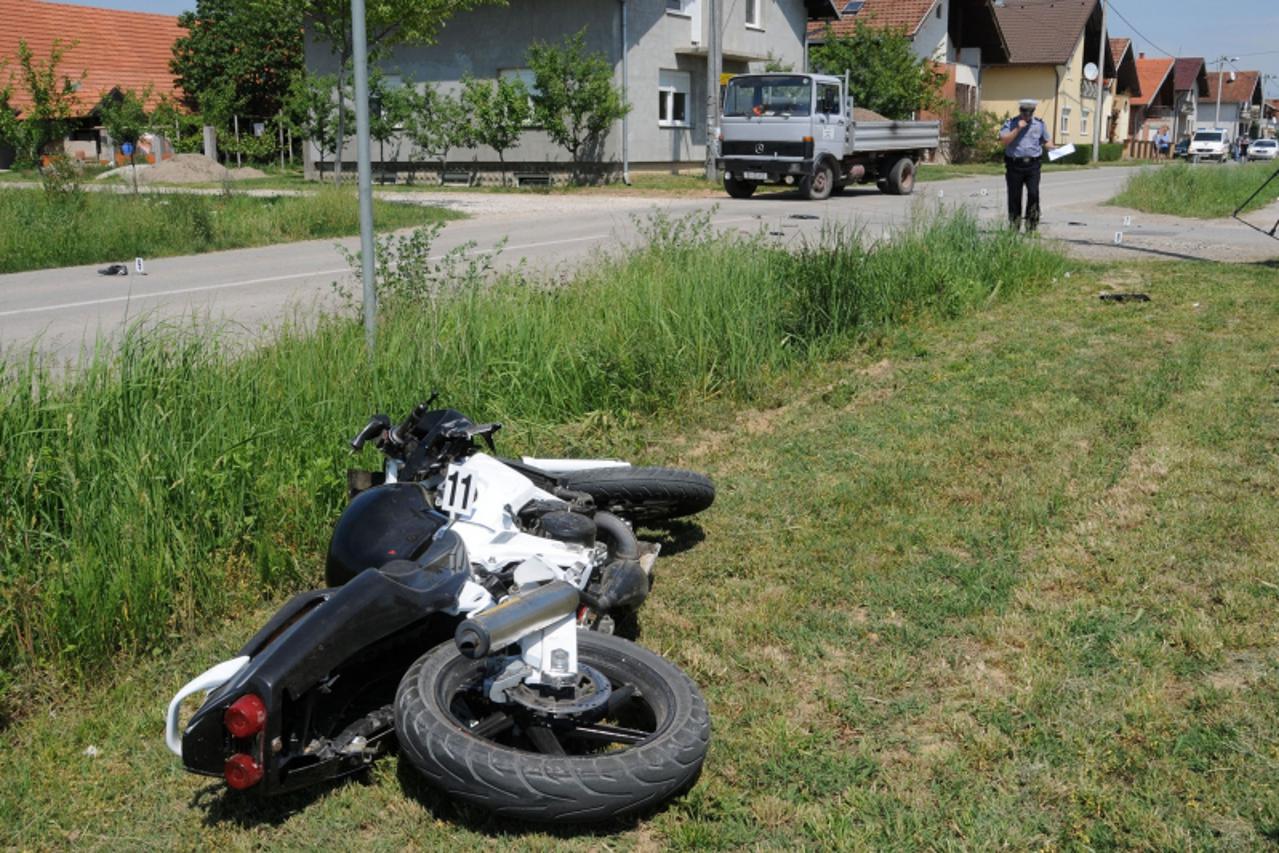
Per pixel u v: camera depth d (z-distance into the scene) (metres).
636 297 9.02
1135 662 4.39
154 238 17.45
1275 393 8.01
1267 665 4.35
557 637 3.65
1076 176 38.94
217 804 3.75
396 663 3.95
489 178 32.47
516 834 3.52
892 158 27.02
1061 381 8.55
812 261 10.45
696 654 4.57
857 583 5.25
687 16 33.28
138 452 5.28
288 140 43.03
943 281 11.48
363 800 3.71
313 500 5.67
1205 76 85.06
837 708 4.18
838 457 7.05
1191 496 6.15
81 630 4.50
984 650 4.60
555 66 29.52
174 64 49.19
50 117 38.31
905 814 3.55
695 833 3.46
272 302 11.98
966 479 6.55
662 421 7.89
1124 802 3.53
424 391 6.88
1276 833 3.37
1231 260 14.97
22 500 4.98
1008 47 52.41
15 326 10.75
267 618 5.10
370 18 25.39
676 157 33.78
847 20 45.88
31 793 3.82
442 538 4.05
